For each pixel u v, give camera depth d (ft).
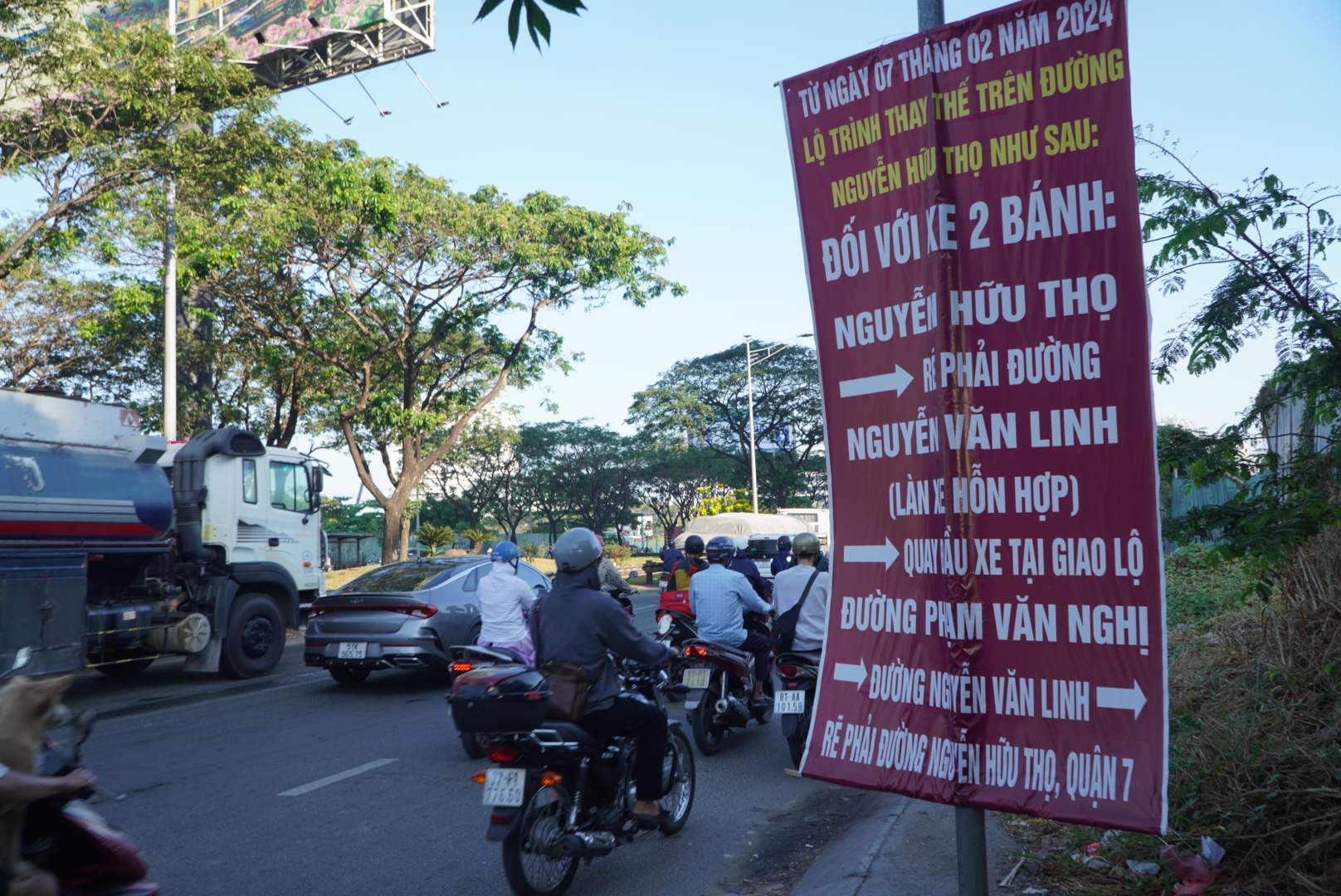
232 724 30.04
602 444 205.26
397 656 34.01
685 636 29.48
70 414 33.83
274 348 78.48
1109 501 9.96
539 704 14.10
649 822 16.42
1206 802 14.06
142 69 49.55
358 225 71.97
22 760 9.96
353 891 15.79
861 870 14.37
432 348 82.53
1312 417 15.25
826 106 11.89
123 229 65.87
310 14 100.89
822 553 25.17
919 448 11.02
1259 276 14.67
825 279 11.95
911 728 10.96
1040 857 14.38
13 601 30.45
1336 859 12.08
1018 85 10.48
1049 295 10.29
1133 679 9.78
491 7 11.75
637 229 82.02
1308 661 16.51
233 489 40.27
